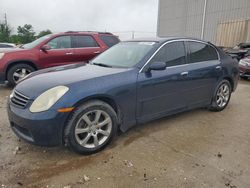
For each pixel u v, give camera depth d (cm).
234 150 351
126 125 362
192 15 2345
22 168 294
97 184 269
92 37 790
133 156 327
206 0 2145
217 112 518
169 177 283
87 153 325
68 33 755
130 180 277
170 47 419
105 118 336
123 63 394
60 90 301
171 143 367
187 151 344
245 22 1731
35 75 365
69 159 316
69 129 304
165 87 395
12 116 312
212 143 371
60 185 266
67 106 296
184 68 425
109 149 343
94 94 315
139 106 369
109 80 335
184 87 427
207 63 472
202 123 451
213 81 485
